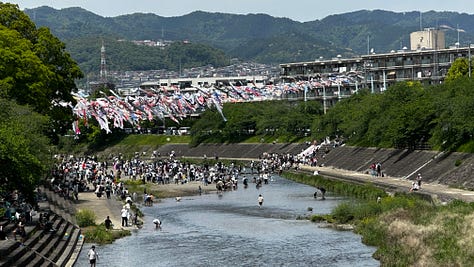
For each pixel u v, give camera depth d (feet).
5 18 428.56
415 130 474.90
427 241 226.58
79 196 435.12
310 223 330.34
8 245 215.51
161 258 255.29
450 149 428.15
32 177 249.34
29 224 265.34
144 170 615.57
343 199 415.85
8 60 363.76
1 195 282.15
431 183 403.13
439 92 497.46
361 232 289.94
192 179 586.45
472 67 654.94
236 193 489.26
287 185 531.50
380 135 535.19
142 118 638.94
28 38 436.76
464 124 414.00
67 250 257.96
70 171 544.21
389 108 540.11
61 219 304.09
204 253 263.70
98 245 283.18
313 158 631.15
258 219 351.46
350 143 613.11
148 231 320.50
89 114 600.39
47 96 400.47
